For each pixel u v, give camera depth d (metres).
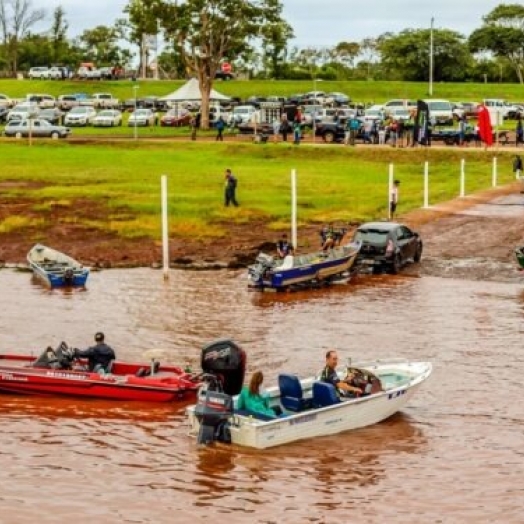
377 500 25.83
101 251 59.81
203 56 122.25
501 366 37.16
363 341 40.88
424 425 30.94
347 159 96.62
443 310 46.31
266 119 116.19
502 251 58.53
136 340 41.28
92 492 26.20
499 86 177.88
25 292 50.69
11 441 29.62
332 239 55.25
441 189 79.31
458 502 25.75
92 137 112.62
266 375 36.09
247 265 56.84
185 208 70.00
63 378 33.09
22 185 80.38
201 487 26.50
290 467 27.64
